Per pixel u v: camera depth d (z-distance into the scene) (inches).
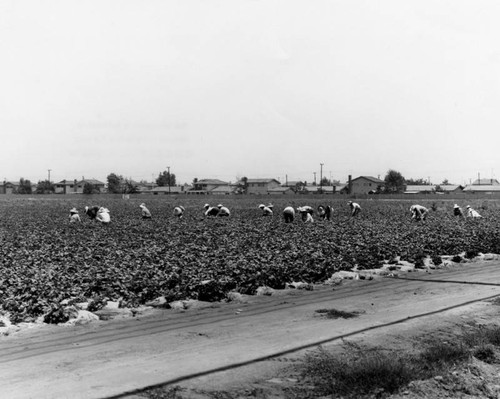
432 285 588.7
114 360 318.7
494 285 588.4
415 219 1408.7
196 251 714.2
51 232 1050.7
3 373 293.4
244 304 485.7
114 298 489.7
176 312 451.5
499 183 6146.7
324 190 5728.3
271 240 858.1
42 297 458.0
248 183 6112.2
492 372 318.0
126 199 3799.2
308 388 280.4
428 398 278.2
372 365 298.7
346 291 552.7
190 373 297.4
